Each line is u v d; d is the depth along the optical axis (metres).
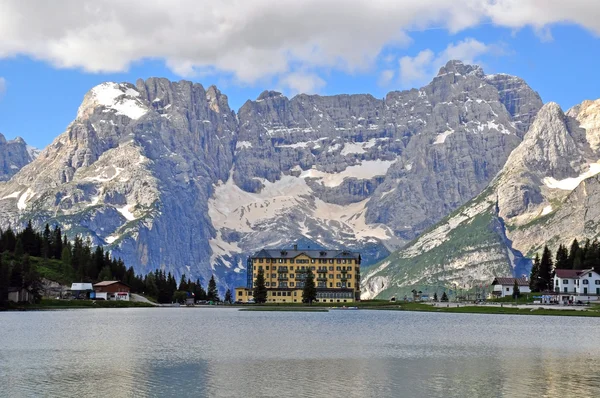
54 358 139.88
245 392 110.00
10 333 187.75
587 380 119.44
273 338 181.62
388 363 136.12
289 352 151.50
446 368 130.62
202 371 126.19
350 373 125.06
